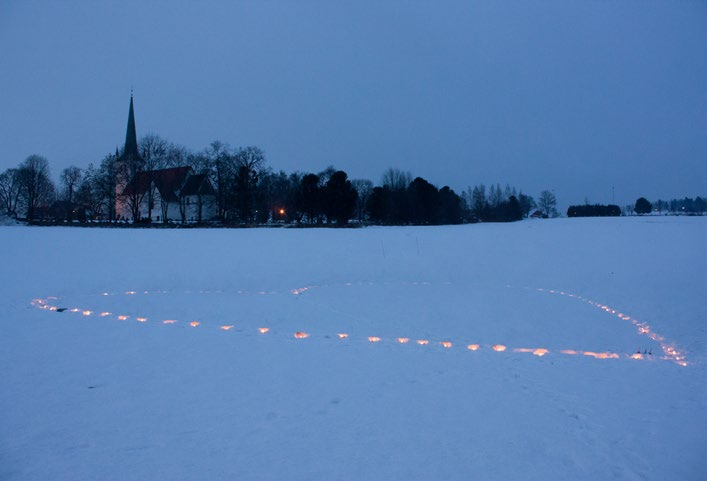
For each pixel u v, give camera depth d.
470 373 7.67
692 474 4.69
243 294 15.85
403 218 65.62
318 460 4.76
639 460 4.93
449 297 15.62
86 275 18.23
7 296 14.34
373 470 4.59
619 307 13.95
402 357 8.56
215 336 9.91
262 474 4.50
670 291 15.46
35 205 75.00
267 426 5.52
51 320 11.35
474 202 95.62
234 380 7.09
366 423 5.64
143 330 10.38
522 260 23.36
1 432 5.31
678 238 31.16
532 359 8.71
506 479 4.50
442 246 29.48
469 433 5.44
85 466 4.61
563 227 44.38
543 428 5.62
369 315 13.02
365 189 89.75
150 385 6.83
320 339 9.85
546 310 13.66
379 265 22.11
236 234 37.97
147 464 4.65
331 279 19.08
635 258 22.58
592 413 6.11
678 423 5.85
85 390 6.61
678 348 10.05
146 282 17.41
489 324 12.12
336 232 41.00
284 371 7.56
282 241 32.19
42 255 23.77
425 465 4.71
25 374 7.27
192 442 5.11
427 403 6.30
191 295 15.48
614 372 8.02
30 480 4.36
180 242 30.88
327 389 6.76
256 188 64.38
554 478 4.55
